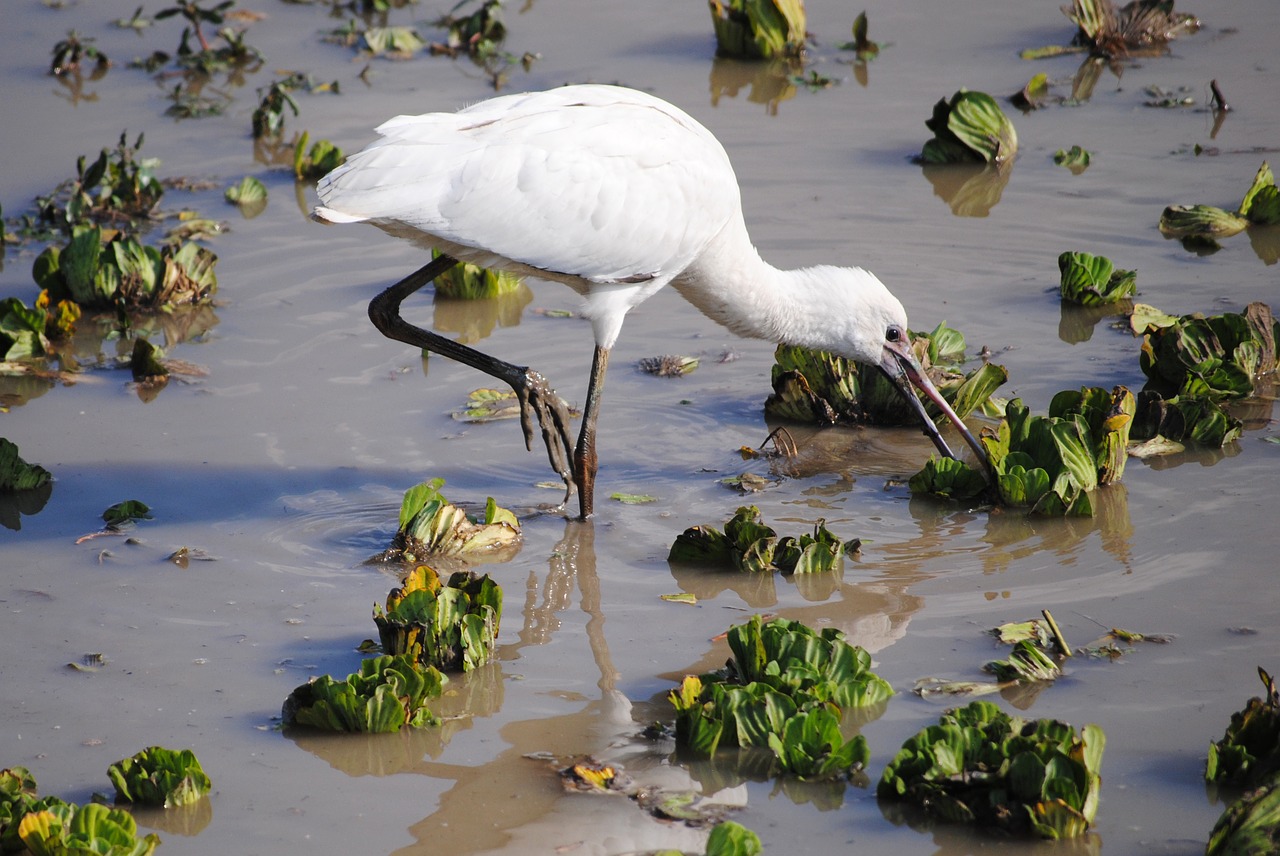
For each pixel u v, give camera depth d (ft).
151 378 42.01
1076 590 29.84
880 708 25.71
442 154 33.22
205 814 23.45
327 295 47.50
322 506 34.68
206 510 34.58
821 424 39.50
